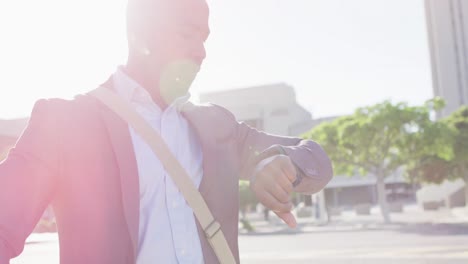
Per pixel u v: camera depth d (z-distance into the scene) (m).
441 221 28.48
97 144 0.81
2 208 0.65
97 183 0.79
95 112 0.83
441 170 35.66
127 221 0.78
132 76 0.94
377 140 28.75
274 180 0.73
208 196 0.88
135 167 0.81
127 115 0.86
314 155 0.89
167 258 0.82
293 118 83.69
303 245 18.34
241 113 86.00
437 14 75.56
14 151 0.73
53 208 0.81
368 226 27.55
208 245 0.85
